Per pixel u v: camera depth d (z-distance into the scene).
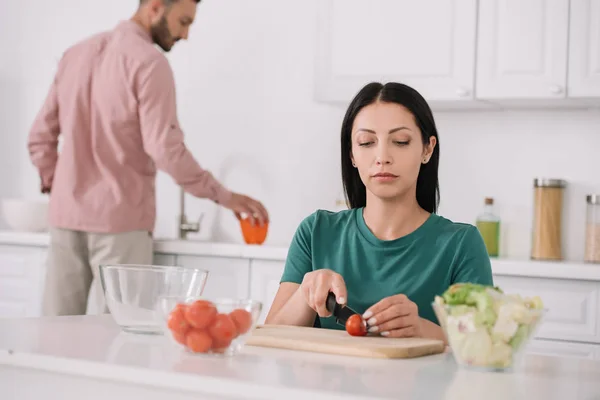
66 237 3.06
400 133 1.64
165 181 3.86
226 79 3.78
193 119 3.84
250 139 3.73
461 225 1.74
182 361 1.15
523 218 3.29
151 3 3.02
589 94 2.90
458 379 1.11
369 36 3.17
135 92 2.95
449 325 1.21
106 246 3.02
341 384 1.02
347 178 1.81
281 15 3.68
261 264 3.14
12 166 4.15
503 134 3.32
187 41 3.85
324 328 1.65
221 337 1.20
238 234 3.73
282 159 3.67
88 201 3.02
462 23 3.05
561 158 3.25
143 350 1.24
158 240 3.33
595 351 2.71
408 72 3.12
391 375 1.11
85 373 1.12
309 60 3.63
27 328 1.43
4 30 4.17
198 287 1.43
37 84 4.10
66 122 3.07
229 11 3.77
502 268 2.82
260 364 1.16
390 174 1.65
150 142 2.96
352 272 1.73
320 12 3.25
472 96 3.04
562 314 2.76
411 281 1.69
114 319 1.50
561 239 3.19
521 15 2.98
